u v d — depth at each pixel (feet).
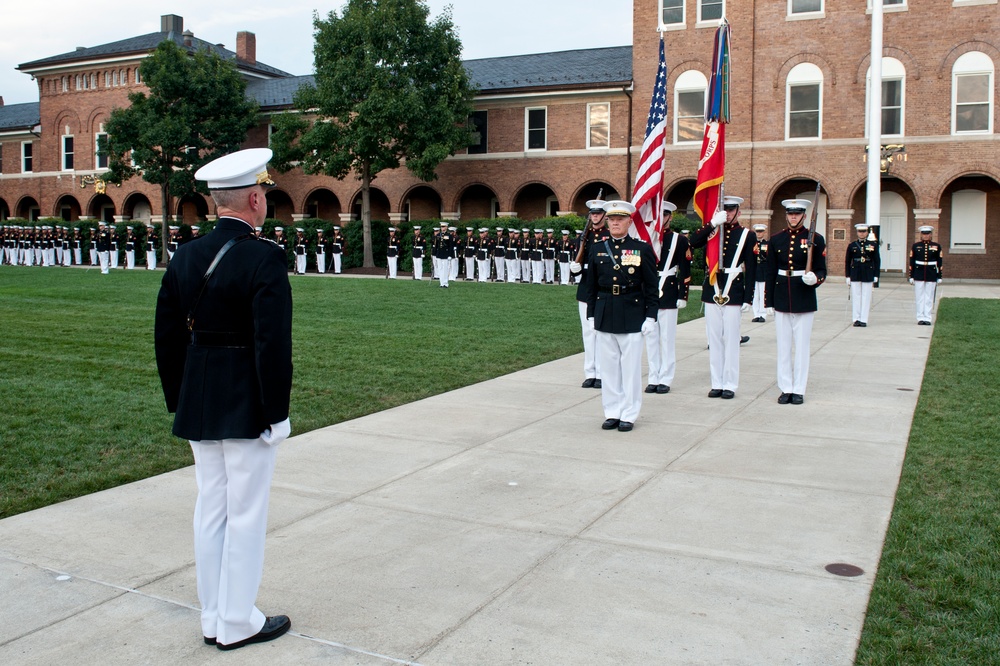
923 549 17.03
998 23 96.27
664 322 35.04
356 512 19.62
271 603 14.87
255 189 13.69
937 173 99.40
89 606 14.78
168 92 125.59
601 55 127.44
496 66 131.23
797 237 31.83
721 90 37.99
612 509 19.77
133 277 103.35
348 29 112.88
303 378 36.47
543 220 106.83
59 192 157.58
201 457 13.37
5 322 55.98
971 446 25.13
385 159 116.78
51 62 152.46
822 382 36.50
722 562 16.56
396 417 29.58
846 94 102.06
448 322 57.16
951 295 82.33
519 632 13.73
